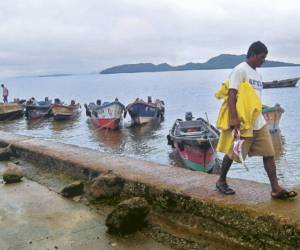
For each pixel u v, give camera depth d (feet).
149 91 292.40
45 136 84.02
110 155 22.91
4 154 27.32
